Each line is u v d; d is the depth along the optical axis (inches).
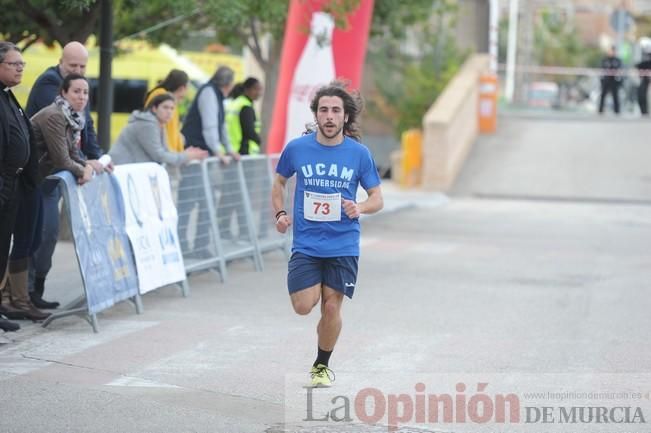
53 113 399.2
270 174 605.0
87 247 402.9
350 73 701.9
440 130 1055.0
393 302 483.2
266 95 866.8
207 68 1082.1
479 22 1466.5
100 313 441.1
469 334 416.2
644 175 1092.5
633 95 1599.4
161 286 463.8
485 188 1058.7
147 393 321.4
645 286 544.1
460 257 640.4
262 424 292.5
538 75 2073.1
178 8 606.2
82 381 333.7
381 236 739.4
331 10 669.9
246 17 657.6
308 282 326.3
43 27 601.0
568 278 565.9
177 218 487.2
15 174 379.2
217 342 393.4
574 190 1037.2
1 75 374.6
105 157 423.5
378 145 1407.5
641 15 2191.2
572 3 2026.3
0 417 292.7
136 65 1003.9
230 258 546.6
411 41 1355.8
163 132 492.4
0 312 412.8
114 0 601.9
